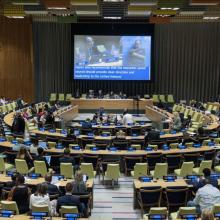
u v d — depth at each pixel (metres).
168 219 7.96
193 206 8.16
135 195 10.14
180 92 29.91
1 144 14.14
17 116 17.59
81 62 28.55
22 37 28.59
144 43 28.34
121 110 27.34
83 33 28.27
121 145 14.27
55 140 15.42
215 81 29.70
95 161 12.52
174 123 19.08
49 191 8.67
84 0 16.89
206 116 20.80
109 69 28.58
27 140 14.87
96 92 29.67
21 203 8.21
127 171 12.81
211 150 13.33
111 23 27.95
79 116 26.16
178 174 11.84
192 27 29.28
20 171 11.49
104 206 10.43
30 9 20.55
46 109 21.94
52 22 29.23
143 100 27.50
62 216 7.41
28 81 29.11
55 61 29.62
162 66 29.72
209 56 29.50
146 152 12.91
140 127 18.72
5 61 28.36
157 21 22.30
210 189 8.21
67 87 29.80
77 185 8.95
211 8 20.22
